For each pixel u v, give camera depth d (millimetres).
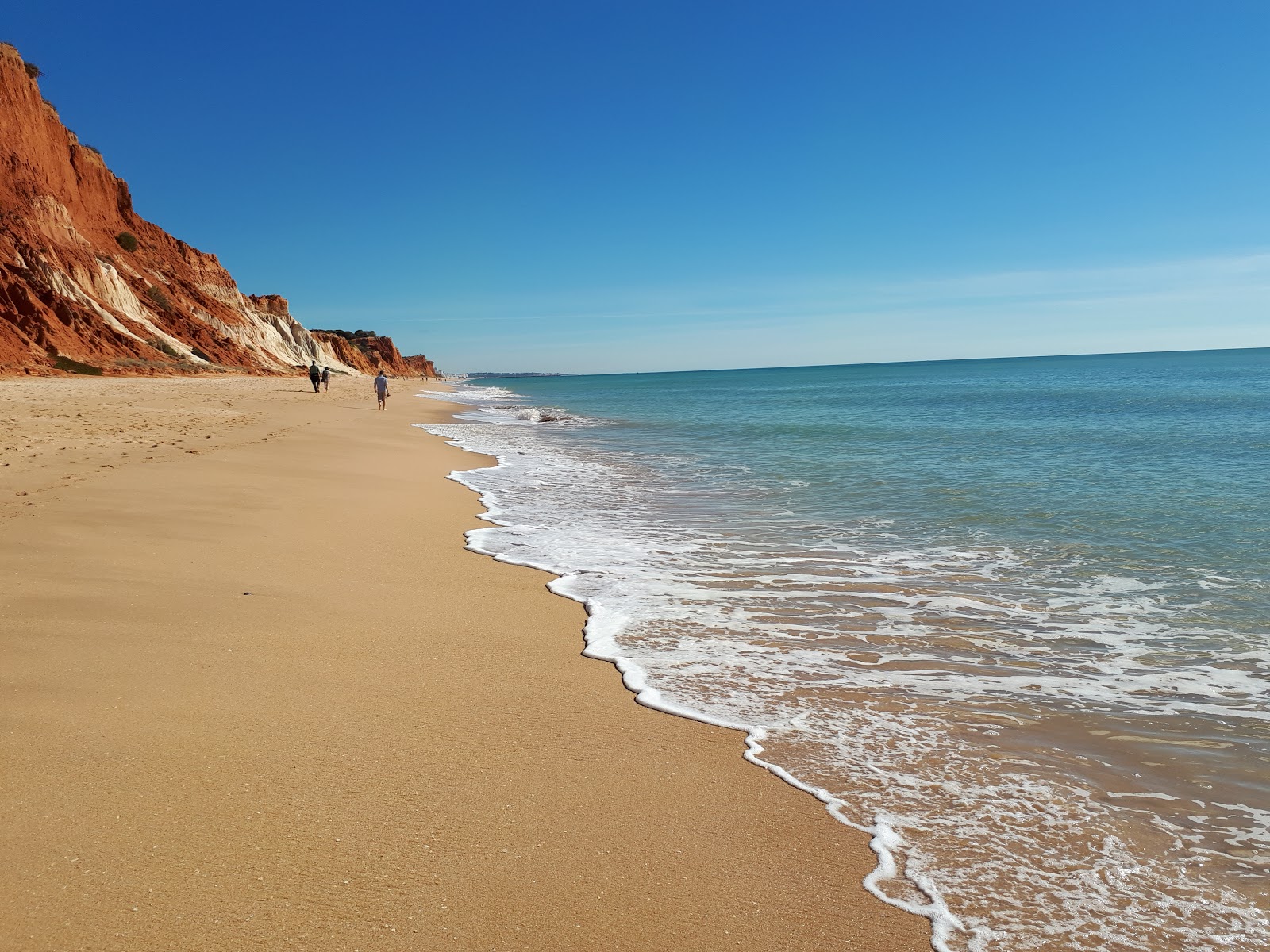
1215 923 3305
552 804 4035
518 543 10555
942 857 3730
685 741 4871
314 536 9719
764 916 3254
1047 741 5004
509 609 7477
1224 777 4547
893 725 5203
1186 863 3727
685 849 3699
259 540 9164
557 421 37656
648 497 14680
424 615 7086
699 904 3307
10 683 4871
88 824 3551
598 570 9195
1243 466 17406
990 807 4195
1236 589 8305
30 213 56531
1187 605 7828
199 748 4324
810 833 3887
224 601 6879
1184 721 5309
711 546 10531
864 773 4539
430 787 4113
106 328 53625
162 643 5777
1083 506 12953
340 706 5023
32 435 16125
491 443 25703
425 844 3598
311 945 2920
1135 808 4215
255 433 20484
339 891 3230
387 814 3826
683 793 4230
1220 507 12508
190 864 3332
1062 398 53031
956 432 28516
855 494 14766
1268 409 38031
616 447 25016
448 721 4938
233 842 3504
